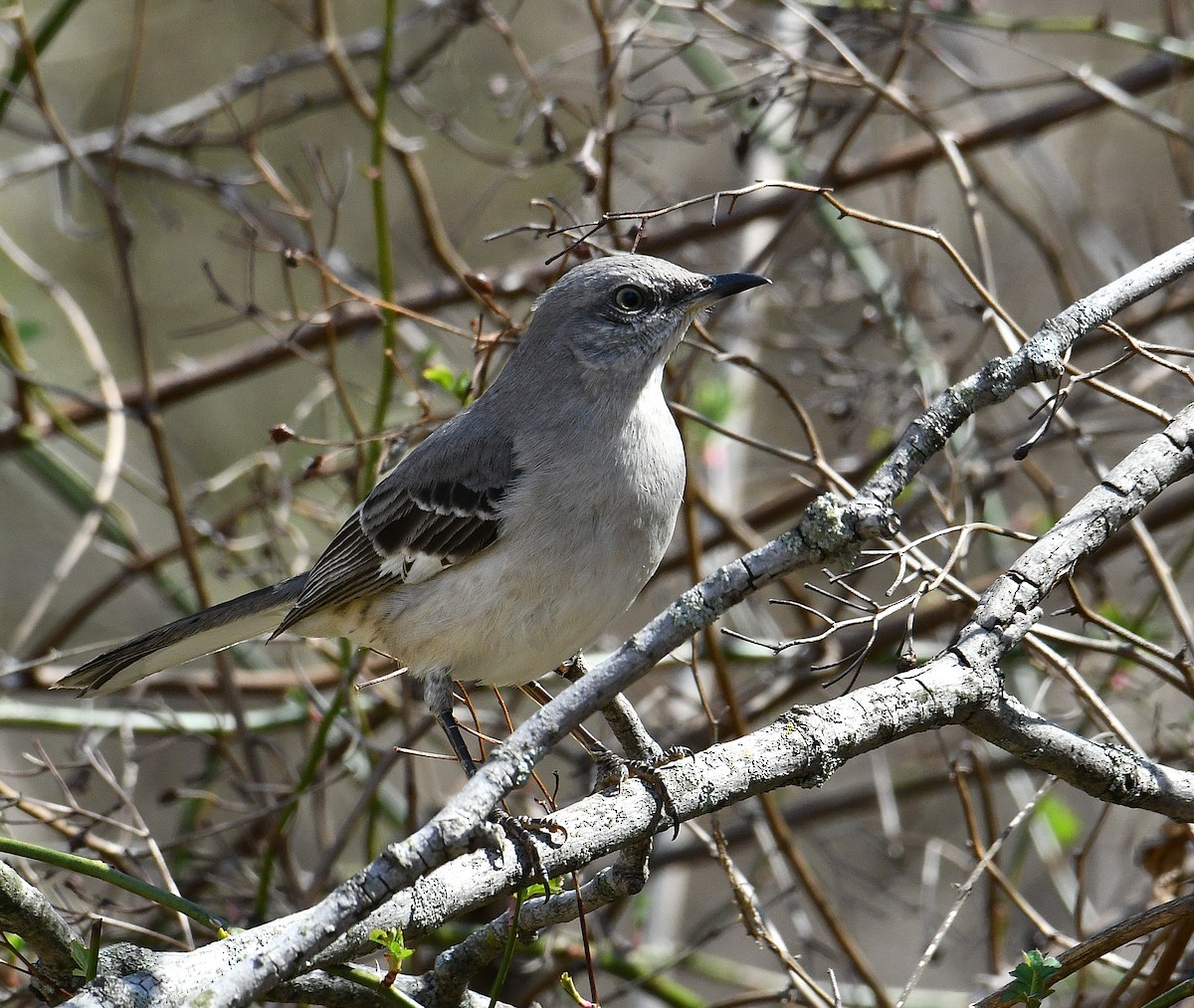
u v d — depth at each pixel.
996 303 6.59
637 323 7.94
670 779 5.74
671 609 4.96
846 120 12.33
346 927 4.64
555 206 8.30
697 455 11.48
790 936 13.34
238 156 16.44
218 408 16.73
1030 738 5.60
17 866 8.61
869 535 5.04
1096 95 11.07
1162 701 11.12
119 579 11.54
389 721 11.03
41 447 11.87
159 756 14.84
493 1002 5.60
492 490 7.79
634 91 11.05
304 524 13.80
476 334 9.01
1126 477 5.79
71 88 17.02
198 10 17.52
